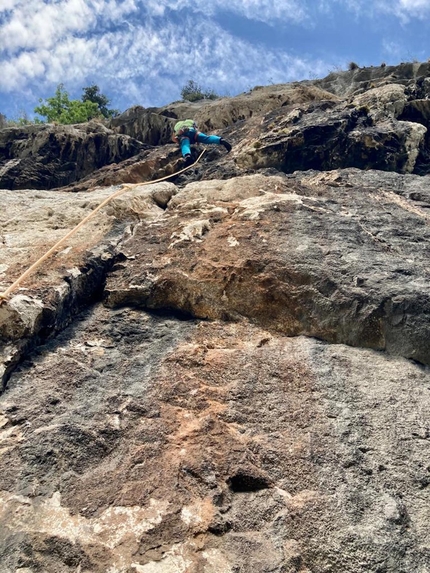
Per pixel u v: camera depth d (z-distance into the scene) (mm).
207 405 3232
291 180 6219
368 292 3916
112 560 2338
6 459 2822
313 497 2643
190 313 4246
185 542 2430
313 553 2404
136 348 3842
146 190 6266
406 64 13852
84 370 3549
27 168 11734
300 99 11633
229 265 4305
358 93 10961
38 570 2312
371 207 5637
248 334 3971
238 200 5664
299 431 3045
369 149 7750
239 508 2615
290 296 4051
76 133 12211
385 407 3215
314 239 4656
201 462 2809
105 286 4480
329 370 3502
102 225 5316
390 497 2660
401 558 2381
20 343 3545
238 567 2332
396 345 3715
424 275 4246
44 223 5395
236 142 9422
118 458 2889
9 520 2502
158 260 4605
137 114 14547
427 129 8617
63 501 2623
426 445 2975
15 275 4230
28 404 3209
